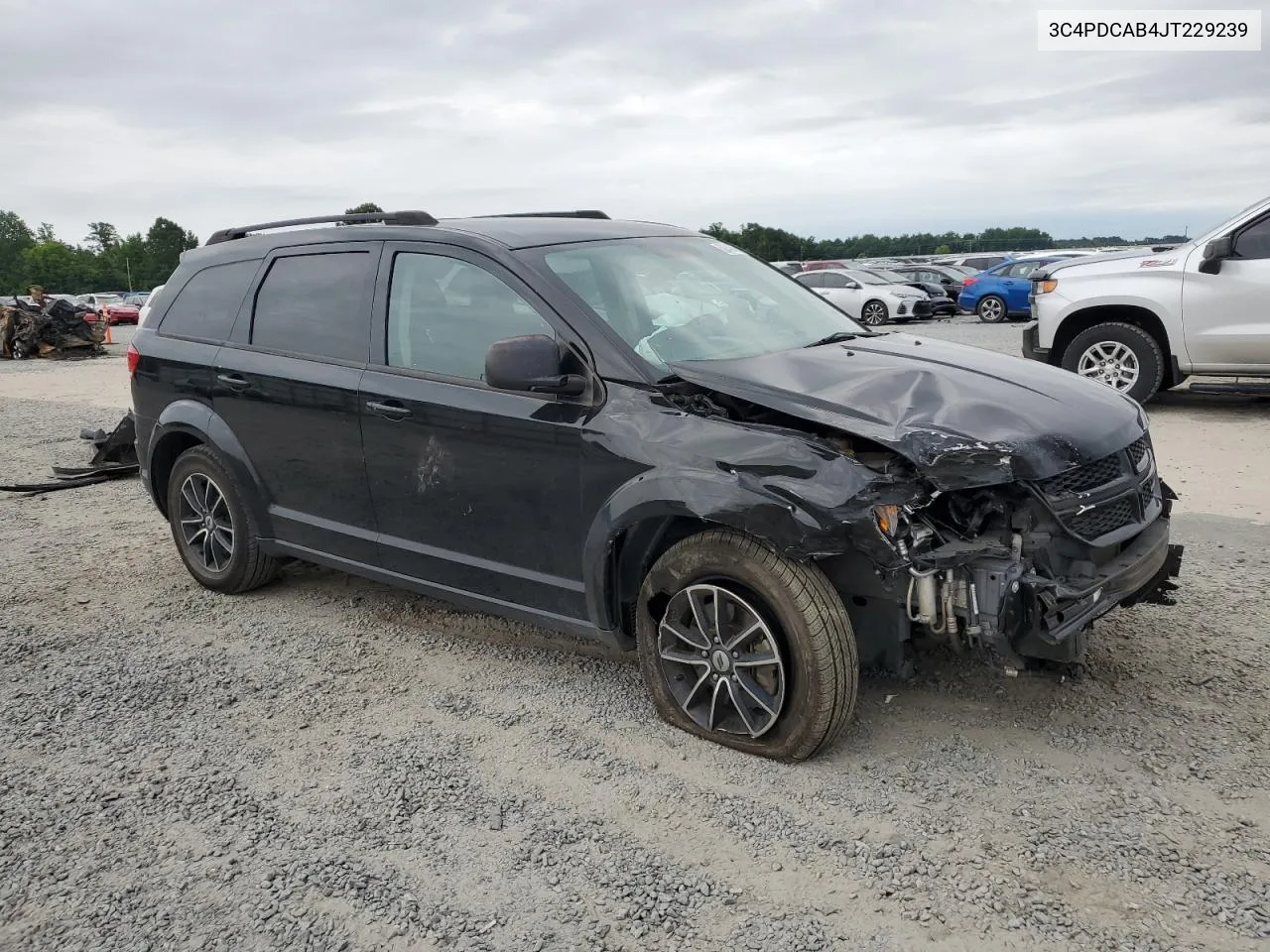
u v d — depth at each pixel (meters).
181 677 4.25
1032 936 2.46
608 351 3.55
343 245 4.50
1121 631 4.23
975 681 3.81
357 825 3.07
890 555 2.91
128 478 8.48
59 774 3.47
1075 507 3.14
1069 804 3.00
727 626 3.32
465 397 3.87
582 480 3.55
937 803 3.03
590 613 3.66
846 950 2.45
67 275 143.00
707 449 3.22
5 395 15.39
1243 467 7.00
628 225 4.60
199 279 5.21
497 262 3.89
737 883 2.72
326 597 5.21
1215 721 3.45
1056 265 10.00
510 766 3.39
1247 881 2.62
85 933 2.64
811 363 3.64
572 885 2.75
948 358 3.85
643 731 3.59
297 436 4.55
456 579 4.09
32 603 5.25
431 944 2.54
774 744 3.28
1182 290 8.77
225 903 2.73
